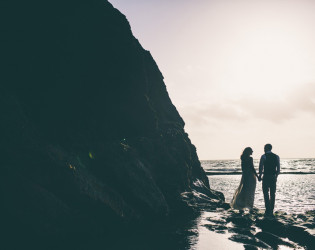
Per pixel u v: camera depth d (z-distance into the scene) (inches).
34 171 184.4
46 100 252.5
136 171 290.0
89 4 266.2
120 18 300.4
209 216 307.3
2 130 171.6
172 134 471.5
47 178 190.9
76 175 208.5
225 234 213.9
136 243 188.9
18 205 172.2
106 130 317.1
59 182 197.0
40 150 188.9
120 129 338.6
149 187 294.8
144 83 339.9
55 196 194.2
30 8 227.9
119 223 237.1
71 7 253.0
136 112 341.4
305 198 545.3
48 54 245.6
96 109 300.2
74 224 199.9
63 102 265.9
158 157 382.9
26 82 239.9
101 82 294.0
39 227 178.4
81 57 269.0
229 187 916.6
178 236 209.0
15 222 171.6
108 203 229.8
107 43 281.0
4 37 218.7
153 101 513.7
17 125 179.6
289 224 228.5
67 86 266.8
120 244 186.7
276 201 493.0
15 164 176.1
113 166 265.3
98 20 273.4
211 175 2226.9
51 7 239.3
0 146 169.6
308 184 994.7
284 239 199.3
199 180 532.4
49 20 240.2
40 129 235.0
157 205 290.5
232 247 176.1
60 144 243.4
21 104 225.8
